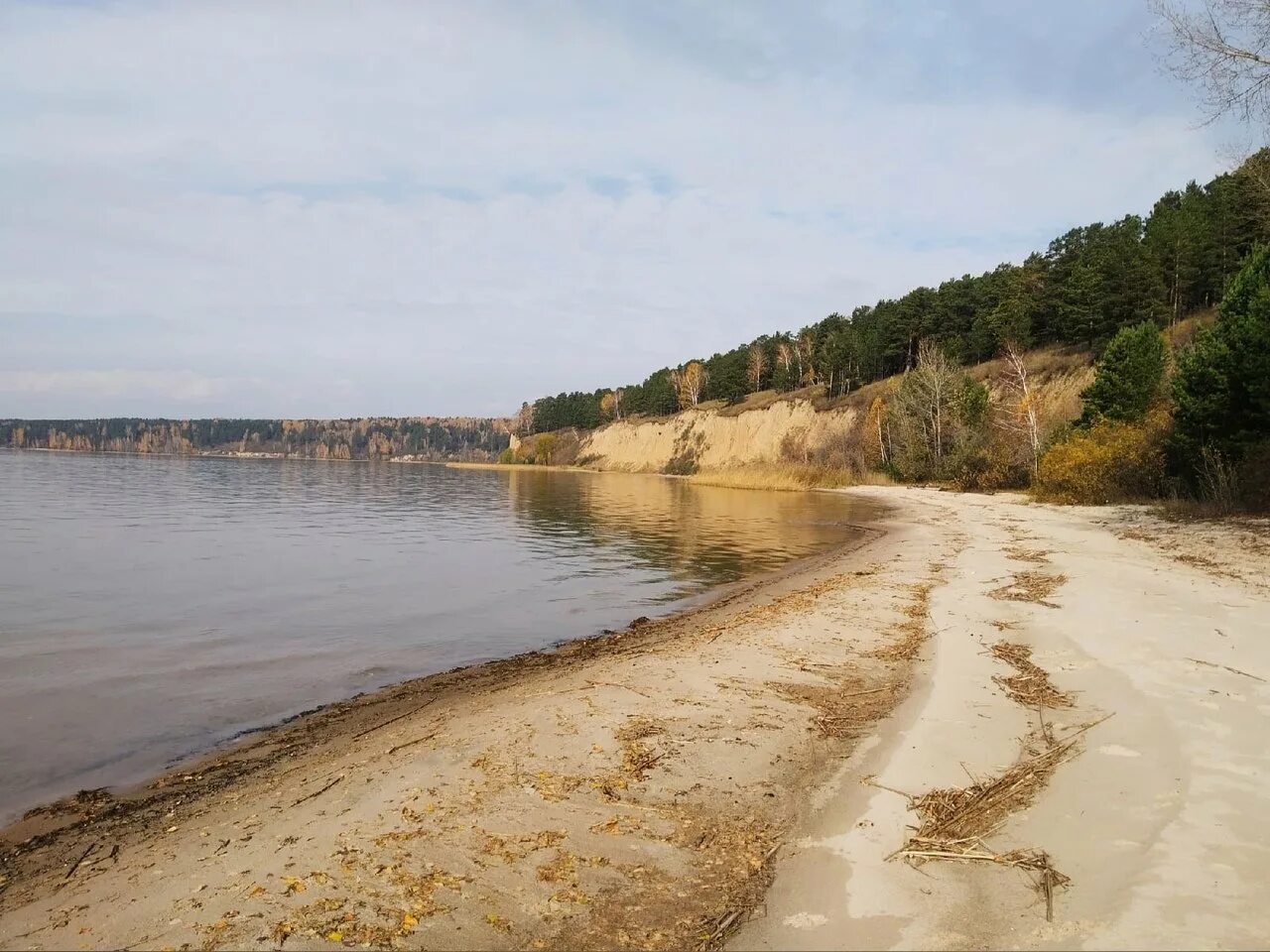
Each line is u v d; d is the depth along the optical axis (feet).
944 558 58.08
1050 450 119.14
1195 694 22.00
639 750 19.76
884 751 19.35
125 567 58.65
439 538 82.94
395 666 32.65
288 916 12.42
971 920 11.84
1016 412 158.61
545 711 23.16
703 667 28.27
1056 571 46.80
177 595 47.70
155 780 20.35
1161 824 14.40
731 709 23.21
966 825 15.10
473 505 139.23
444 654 34.83
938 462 181.68
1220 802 15.19
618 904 12.81
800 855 14.28
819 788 17.39
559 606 46.34
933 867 13.60
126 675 30.50
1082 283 178.60
